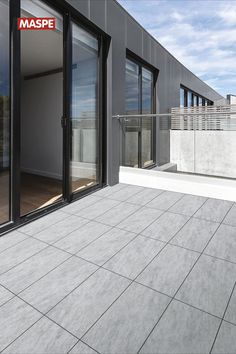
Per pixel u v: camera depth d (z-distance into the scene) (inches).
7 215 99.5
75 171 136.2
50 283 68.6
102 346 49.4
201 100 424.8
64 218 112.4
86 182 146.1
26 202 132.0
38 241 91.6
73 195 134.6
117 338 51.1
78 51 132.5
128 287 66.6
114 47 156.3
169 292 64.4
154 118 203.9
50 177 210.7
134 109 195.5
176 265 76.1
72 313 57.9
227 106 232.7
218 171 176.9
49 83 204.8
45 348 49.1
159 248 86.1
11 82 95.5
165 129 201.8
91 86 145.2
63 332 52.7
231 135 171.8
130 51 179.5
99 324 54.7
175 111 272.5
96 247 87.4
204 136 182.9
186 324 54.1
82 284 68.0
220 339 50.3
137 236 95.0
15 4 94.3
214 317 55.9
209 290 64.9
